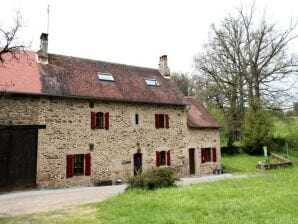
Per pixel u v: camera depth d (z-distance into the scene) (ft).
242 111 100.73
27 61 57.00
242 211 23.81
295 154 94.94
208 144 74.64
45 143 51.52
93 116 57.21
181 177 67.05
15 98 49.70
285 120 99.30
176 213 24.11
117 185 55.06
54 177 51.75
